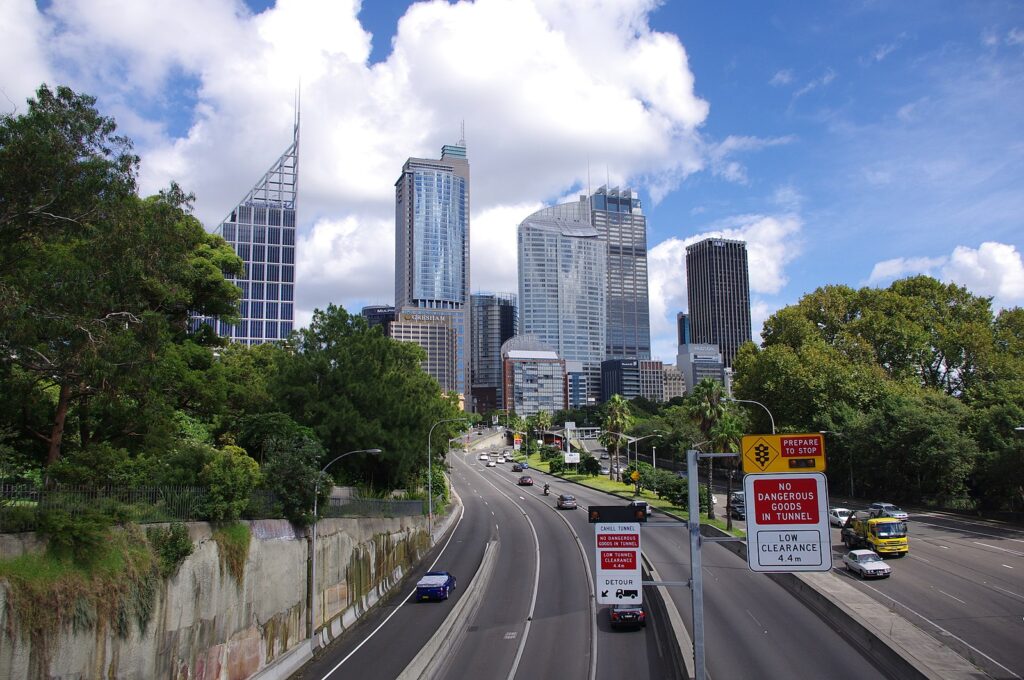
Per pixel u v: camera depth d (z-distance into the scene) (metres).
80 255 24.34
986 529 54.22
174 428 37.88
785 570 14.88
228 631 26.72
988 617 29.77
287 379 54.44
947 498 67.06
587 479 114.25
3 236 23.81
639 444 137.88
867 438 71.88
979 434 65.38
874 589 35.88
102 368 23.52
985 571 38.81
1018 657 24.39
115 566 21.03
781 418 84.62
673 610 34.00
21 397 29.27
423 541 61.97
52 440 28.67
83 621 19.50
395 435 56.75
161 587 22.78
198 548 25.22
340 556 39.25
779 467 15.23
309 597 34.50
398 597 45.84
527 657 30.98
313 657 33.16
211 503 26.77
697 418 66.50
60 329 22.72
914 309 87.44
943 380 86.62
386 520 49.94
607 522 17.16
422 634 35.81
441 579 44.38
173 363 34.06
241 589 27.81
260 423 46.50
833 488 86.56
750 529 15.13
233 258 50.56
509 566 53.69
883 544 44.22
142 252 25.03
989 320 88.38
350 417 53.44
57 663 18.62
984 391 71.69
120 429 36.34
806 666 25.80
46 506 20.66
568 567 51.94
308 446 36.22
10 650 17.44
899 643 25.77
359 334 58.72
